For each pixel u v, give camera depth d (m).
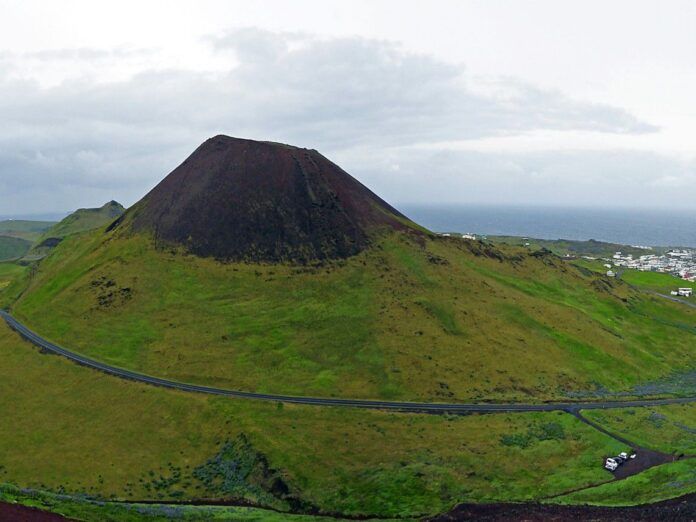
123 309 152.62
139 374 126.25
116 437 104.94
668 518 63.97
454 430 104.81
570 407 117.38
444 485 86.12
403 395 119.19
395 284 161.50
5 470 95.25
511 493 83.81
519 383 126.31
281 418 107.69
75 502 75.50
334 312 149.00
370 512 80.50
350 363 130.25
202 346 136.38
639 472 89.06
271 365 129.38
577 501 78.06
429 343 137.38
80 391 120.50
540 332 150.88
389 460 94.00
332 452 96.56
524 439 102.44
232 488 89.50
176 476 93.50
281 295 156.62
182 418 109.44
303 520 77.50
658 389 133.62
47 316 157.12
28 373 129.75
